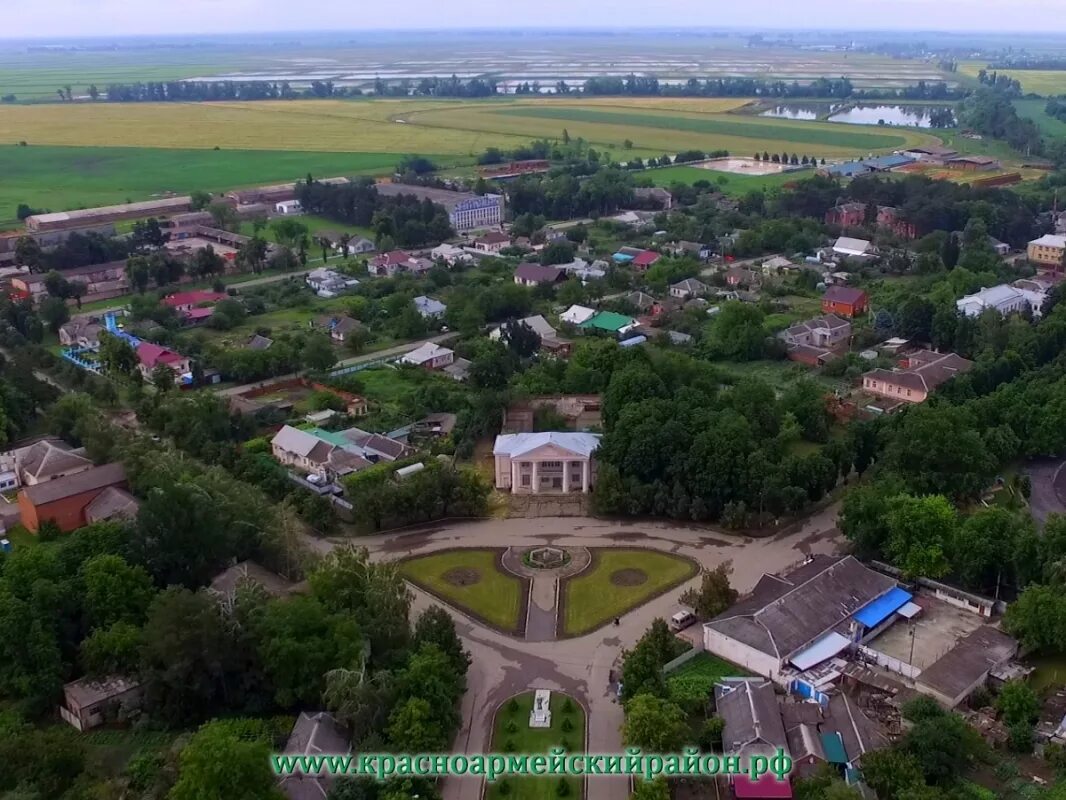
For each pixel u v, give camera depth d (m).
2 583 136.00
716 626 139.12
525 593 156.88
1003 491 187.62
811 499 183.25
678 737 116.25
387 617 133.75
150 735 125.00
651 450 182.62
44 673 128.25
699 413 191.12
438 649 130.25
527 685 134.00
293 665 125.75
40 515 173.50
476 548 171.62
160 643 124.00
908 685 130.00
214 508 151.88
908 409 199.88
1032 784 113.69
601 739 123.00
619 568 163.75
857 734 117.62
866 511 161.75
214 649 125.81
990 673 131.00
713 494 177.88
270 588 150.75
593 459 191.00
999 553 150.00
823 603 142.38
